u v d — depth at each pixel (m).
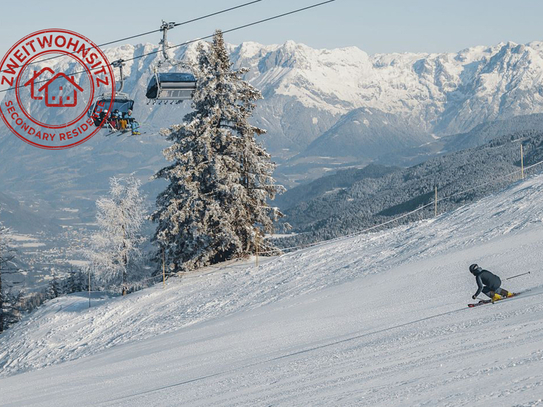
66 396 20.31
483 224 40.47
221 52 52.66
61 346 46.81
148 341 35.78
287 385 13.89
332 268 42.53
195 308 43.59
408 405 9.57
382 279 34.03
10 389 25.64
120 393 18.92
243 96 53.00
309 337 23.72
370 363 14.43
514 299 20.67
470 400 9.05
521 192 45.56
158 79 37.38
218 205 51.38
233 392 14.53
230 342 26.69
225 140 51.00
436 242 39.88
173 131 52.38
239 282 47.06
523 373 10.02
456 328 17.31
